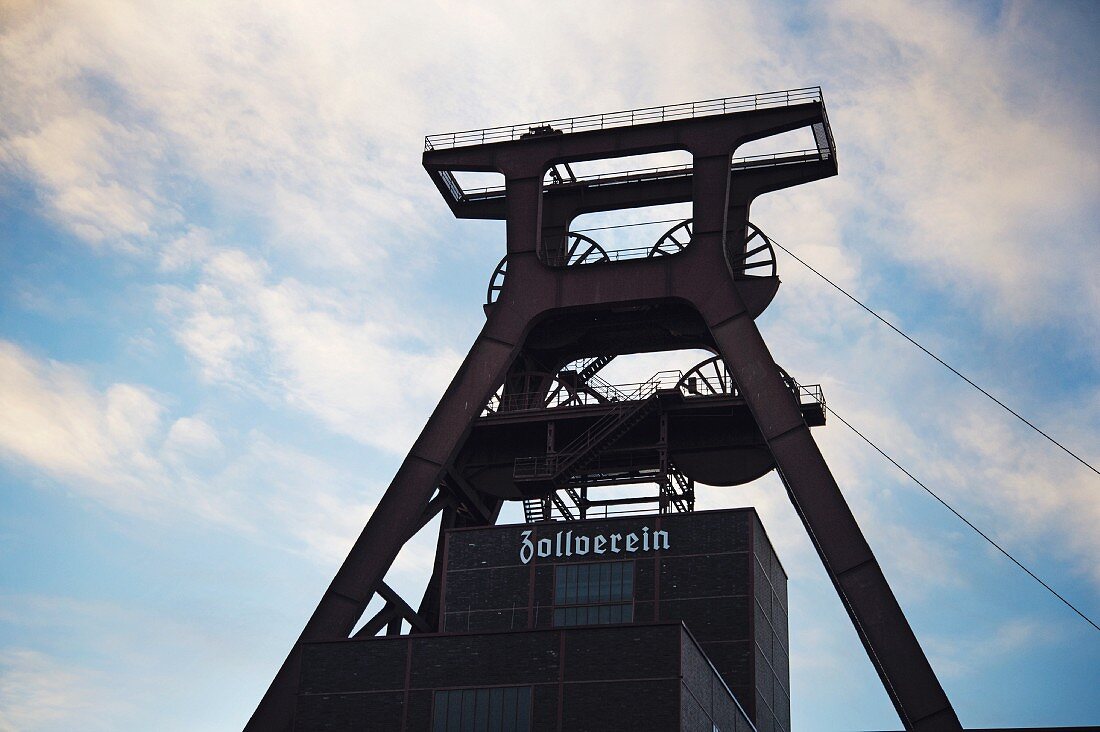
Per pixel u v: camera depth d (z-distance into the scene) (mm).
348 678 51750
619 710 48531
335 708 51312
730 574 56469
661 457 60969
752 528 57219
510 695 49938
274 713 55781
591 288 63031
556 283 63500
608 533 58062
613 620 56469
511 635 50844
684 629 49594
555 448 63031
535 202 65062
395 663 51594
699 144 64000
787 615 63125
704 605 56125
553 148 65688
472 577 58219
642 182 68750
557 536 58344
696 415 62344
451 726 50000
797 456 57469
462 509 65875
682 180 68500
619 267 63094
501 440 64750
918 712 52250
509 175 65688
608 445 61750
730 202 66250
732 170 66875
